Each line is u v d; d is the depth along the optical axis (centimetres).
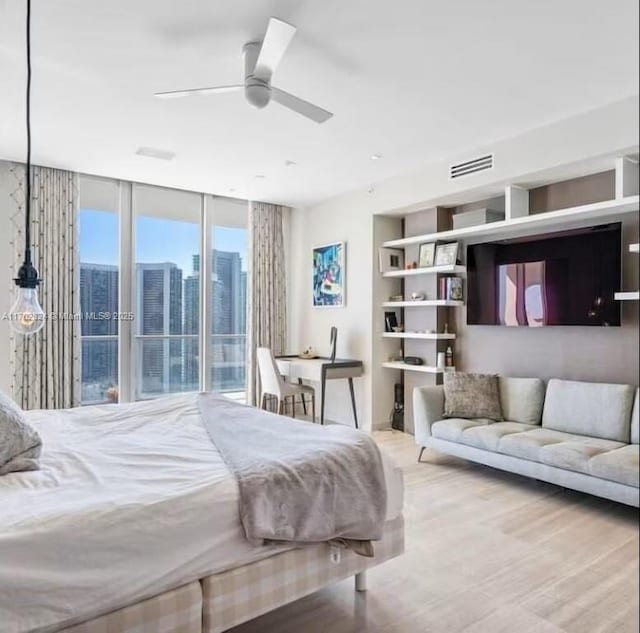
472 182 396
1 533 135
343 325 547
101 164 440
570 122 323
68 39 240
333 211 563
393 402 521
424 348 484
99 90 294
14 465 182
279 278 606
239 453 204
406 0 212
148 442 224
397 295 521
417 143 384
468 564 232
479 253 408
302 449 206
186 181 499
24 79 279
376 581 221
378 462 210
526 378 359
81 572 141
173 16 223
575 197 355
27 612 132
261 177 482
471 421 374
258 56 234
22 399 436
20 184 439
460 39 241
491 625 188
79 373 467
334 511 191
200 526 162
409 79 281
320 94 301
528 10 216
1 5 213
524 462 313
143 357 524
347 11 220
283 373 549
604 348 135
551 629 184
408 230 506
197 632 161
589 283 212
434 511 294
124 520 150
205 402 311
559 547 246
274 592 179
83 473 181
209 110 323
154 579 152
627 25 90
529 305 349
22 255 439
